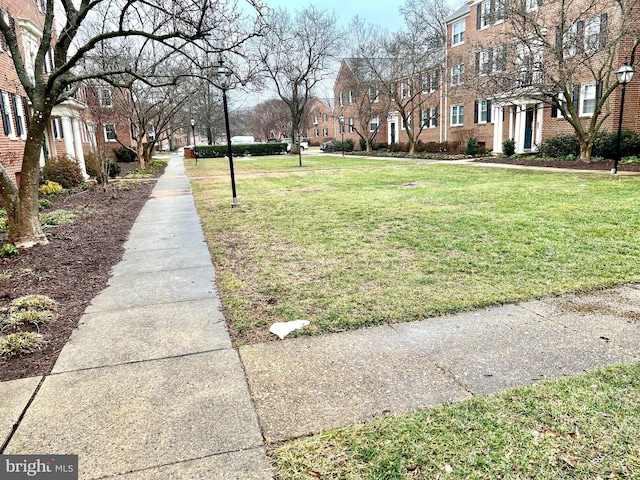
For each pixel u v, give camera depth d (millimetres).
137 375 2828
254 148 41406
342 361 2883
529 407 2293
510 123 20609
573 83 15938
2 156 12547
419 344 3064
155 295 4355
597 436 2057
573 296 3814
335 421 2268
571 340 3027
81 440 2211
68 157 15812
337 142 38688
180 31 6422
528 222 6633
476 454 1976
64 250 6340
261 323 3539
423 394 2469
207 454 2076
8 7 13594
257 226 7430
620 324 3250
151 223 8414
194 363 2951
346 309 3707
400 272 4629
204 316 3766
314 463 1978
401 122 32344
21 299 4098
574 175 12406
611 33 13570
